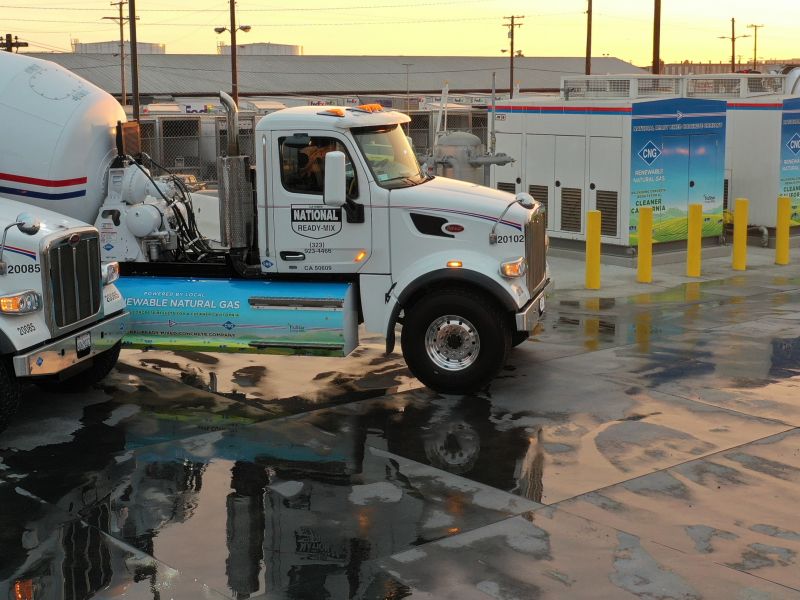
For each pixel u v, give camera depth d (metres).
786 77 20.08
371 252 9.02
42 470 7.13
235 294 9.14
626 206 16.25
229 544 5.82
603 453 7.35
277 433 7.93
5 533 6.02
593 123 16.59
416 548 5.73
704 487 6.66
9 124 9.24
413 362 8.94
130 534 5.99
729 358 10.14
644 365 9.89
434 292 8.88
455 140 16.81
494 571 5.42
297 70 97.00
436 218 8.86
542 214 9.45
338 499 6.51
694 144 16.89
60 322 7.94
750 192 18.91
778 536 5.88
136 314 9.30
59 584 5.34
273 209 9.12
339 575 5.39
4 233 7.66
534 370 9.74
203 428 8.09
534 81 109.19
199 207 11.05
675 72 156.88
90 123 9.49
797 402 8.60
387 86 98.12
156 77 87.00
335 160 8.55
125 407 8.72
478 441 7.66
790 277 15.40
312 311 9.00
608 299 13.53
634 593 5.16
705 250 17.36
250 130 35.53
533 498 6.48
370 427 8.05
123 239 9.63
